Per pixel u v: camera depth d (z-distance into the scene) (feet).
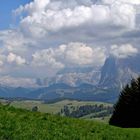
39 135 82.53
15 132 78.38
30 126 88.74
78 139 92.53
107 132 117.29
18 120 91.61
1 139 72.08
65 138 88.28
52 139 82.89
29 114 107.65
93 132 110.63
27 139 76.28
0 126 79.51
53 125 100.12
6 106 110.32
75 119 128.36
